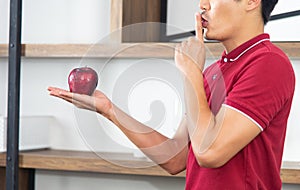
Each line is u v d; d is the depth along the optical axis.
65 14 2.80
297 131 2.42
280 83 1.31
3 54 2.60
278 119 1.38
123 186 2.66
